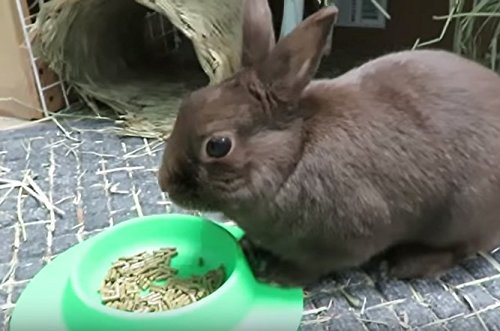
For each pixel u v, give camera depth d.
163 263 0.61
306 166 0.54
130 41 1.05
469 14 0.79
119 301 0.57
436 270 0.61
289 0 0.78
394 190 0.55
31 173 0.79
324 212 0.55
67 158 0.82
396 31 1.09
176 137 0.53
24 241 0.67
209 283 0.58
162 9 0.78
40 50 0.88
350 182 0.54
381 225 0.56
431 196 0.56
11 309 0.58
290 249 0.58
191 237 0.63
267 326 0.54
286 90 0.52
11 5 0.87
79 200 0.73
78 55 0.93
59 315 0.55
